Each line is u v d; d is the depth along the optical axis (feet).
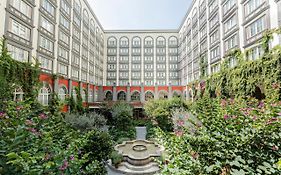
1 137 9.82
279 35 40.86
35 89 49.67
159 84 144.46
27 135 10.74
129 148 44.70
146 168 34.22
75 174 10.99
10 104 15.56
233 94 54.75
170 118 59.52
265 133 9.12
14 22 49.83
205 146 10.23
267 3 44.91
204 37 87.51
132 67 146.72
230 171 8.35
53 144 12.33
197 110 18.84
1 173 8.25
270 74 39.52
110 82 146.20
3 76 39.78
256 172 8.50
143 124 85.51
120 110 70.74
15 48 50.47
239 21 57.93
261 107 15.55
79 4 96.58
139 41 148.25
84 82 100.68
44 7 64.54
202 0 91.40
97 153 27.12
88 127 45.68
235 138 9.56
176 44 146.41
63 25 78.23
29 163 8.21
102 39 142.92
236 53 57.57
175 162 10.79
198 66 96.53
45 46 65.36
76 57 92.58
